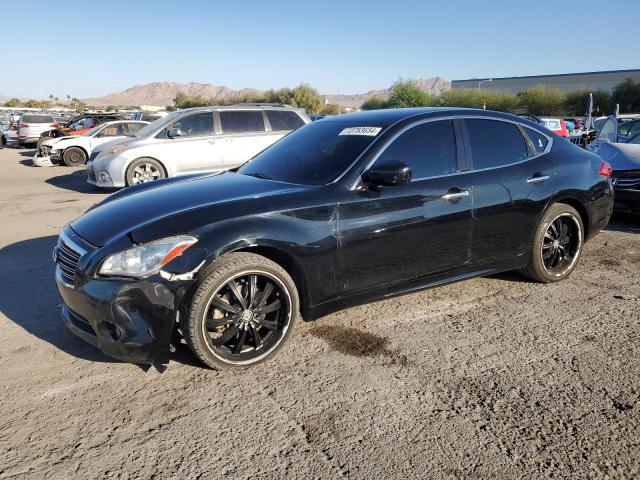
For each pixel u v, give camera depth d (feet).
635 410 9.09
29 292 15.03
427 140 12.69
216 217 10.16
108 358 11.10
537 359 10.96
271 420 8.93
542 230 14.48
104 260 9.61
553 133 15.43
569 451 8.07
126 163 31.81
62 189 36.32
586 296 14.47
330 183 11.42
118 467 7.80
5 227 23.65
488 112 14.12
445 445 8.25
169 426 8.79
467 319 13.00
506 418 8.93
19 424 8.85
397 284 12.21
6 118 147.74
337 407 9.29
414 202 11.96
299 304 11.28
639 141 26.25
